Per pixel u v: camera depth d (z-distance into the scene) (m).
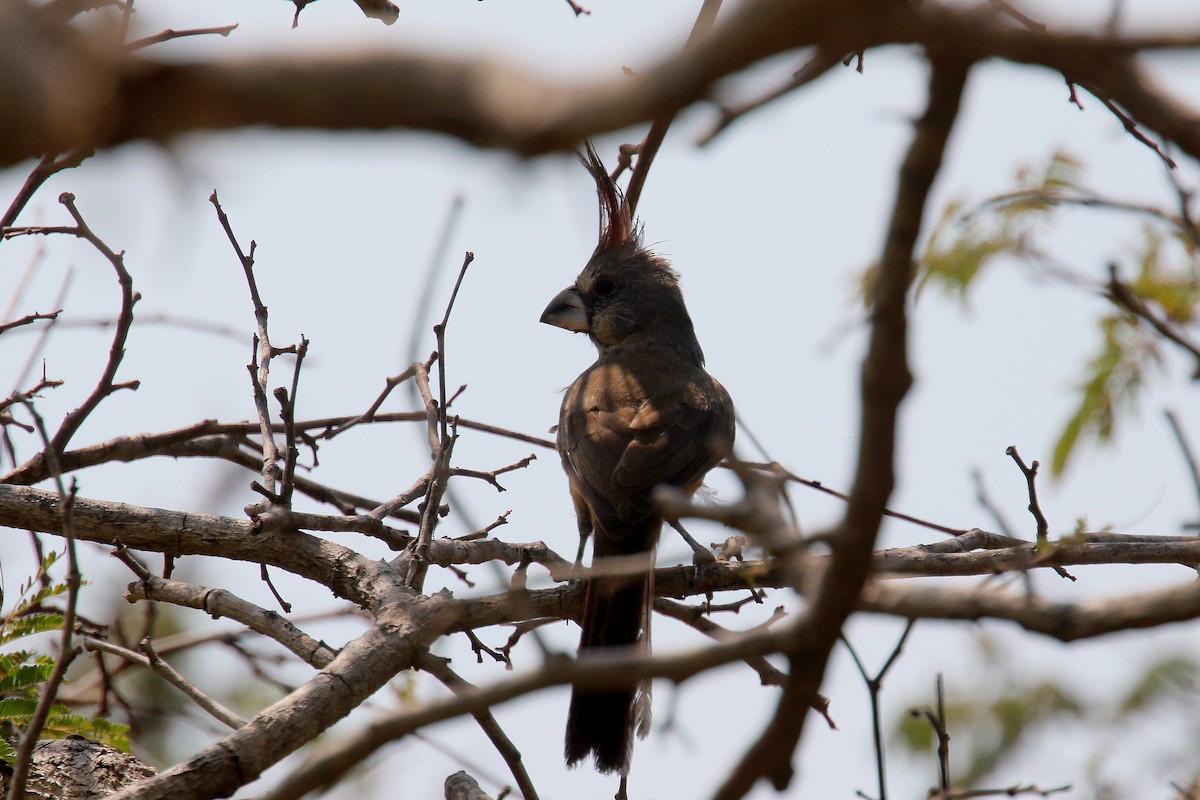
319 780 4.25
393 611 7.41
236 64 2.32
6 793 7.46
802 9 2.40
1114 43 2.82
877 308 3.86
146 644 7.57
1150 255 8.98
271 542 8.14
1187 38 2.80
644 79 2.39
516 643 8.05
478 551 8.75
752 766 4.56
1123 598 4.24
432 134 2.37
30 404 6.07
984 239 8.77
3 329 8.77
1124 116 7.67
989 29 2.79
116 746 7.82
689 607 8.77
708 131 3.09
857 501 4.10
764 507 4.84
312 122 2.35
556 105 2.35
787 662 4.43
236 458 10.31
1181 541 9.03
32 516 8.12
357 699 6.91
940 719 7.27
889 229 3.79
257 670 10.16
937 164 3.63
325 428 10.17
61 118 2.28
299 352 7.97
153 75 2.32
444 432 7.98
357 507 10.50
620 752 8.31
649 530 9.68
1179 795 9.83
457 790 7.46
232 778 6.30
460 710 4.24
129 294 7.88
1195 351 7.03
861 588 4.23
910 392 3.96
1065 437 9.33
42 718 5.64
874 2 2.52
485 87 2.35
